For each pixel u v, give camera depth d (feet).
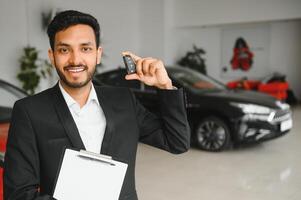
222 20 31.50
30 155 3.06
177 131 3.46
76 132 3.16
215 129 14.62
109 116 3.33
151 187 10.75
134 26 34.04
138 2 34.09
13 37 24.23
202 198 9.92
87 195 2.90
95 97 3.37
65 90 3.27
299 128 19.52
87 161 2.95
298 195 10.10
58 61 3.09
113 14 31.65
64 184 2.92
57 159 3.10
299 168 12.52
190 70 18.02
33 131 3.10
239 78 34.40
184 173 12.07
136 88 16.26
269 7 29.07
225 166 12.81
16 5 24.21
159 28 33.17
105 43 31.09
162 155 14.28
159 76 3.32
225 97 14.79
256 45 32.99
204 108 14.78
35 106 3.16
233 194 10.20
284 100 28.07
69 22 3.01
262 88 27.17
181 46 35.29
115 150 3.30
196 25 32.89
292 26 30.83
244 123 14.06
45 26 25.76
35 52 24.54
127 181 3.36
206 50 35.88
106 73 17.40
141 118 3.71
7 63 24.06
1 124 8.95
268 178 11.51
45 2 26.02
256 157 13.92
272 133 14.16
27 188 2.97
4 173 3.09
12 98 10.31
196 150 15.03
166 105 3.43
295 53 30.96
